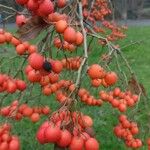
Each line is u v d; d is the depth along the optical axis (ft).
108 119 22.88
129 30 67.05
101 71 7.17
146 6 98.07
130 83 9.73
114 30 27.73
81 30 7.81
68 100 6.35
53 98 24.58
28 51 8.10
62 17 7.50
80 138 6.05
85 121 6.58
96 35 8.54
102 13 26.71
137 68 38.50
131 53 43.21
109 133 21.40
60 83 9.39
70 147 6.02
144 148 17.22
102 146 20.40
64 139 5.98
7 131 7.13
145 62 40.88
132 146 10.14
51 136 5.96
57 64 7.41
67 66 9.70
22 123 21.65
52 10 6.90
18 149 6.87
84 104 10.21
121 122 10.18
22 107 8.87
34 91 16.93
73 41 6.97
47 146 19.40
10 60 9.97
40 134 6.15
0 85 8.14
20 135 20.65
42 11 6.84
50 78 8.31
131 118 10.43
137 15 90.58
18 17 7.72
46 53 8.03
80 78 6.78
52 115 6.26
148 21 87.51
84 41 7.27
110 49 8.64
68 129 6.14
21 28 6.98
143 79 34.27
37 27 7.00
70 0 9.11
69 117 6.21
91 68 7.16
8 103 21.30
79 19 8.46
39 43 8.18
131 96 10.01
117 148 20.24
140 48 45.09
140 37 59.16
